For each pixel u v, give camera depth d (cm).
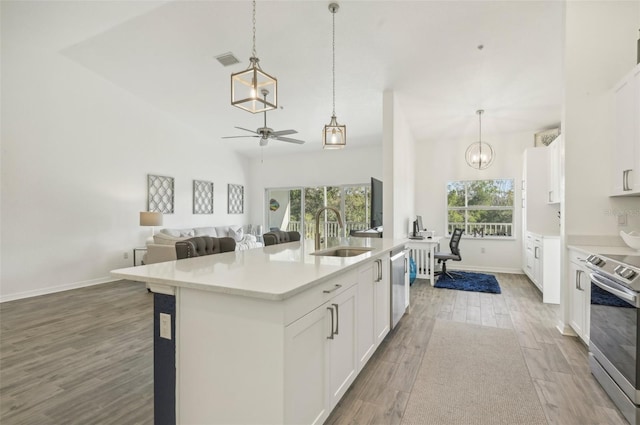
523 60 377
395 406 189
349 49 378
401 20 324
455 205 677
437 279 557
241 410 135
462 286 503
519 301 421
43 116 462
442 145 681
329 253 273
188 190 700
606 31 288
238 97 549
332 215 817
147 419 179
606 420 177
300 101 526
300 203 861
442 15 313
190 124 690
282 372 126
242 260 198
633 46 282
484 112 530
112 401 196
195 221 718
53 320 346
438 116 552
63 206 487
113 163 552
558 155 462
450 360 249
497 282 533
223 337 139
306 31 349
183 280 142
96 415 182
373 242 320
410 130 619
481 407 189
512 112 526
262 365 130
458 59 382
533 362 246
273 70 427
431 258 517
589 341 234
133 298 437
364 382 216
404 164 552
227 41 380
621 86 267
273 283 136
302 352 141
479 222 661
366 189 783
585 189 295
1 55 421
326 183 819
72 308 390
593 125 291
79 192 506
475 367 238
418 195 697
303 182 845
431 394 202
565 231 300
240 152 864
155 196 624
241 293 127
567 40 297
